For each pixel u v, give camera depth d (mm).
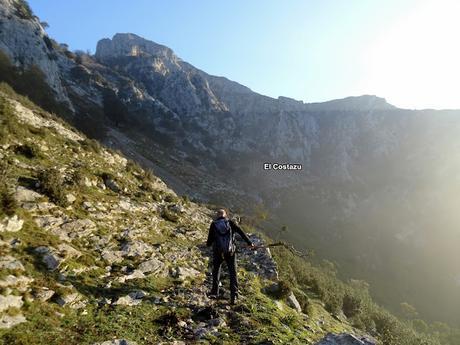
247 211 90938
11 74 64688
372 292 91375
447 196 153375
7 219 9570
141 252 12672
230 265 9656
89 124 80250
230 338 8039
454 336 63344
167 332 7758
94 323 7383
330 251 110750
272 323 9516
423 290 107562
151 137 122875
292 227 117438
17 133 18688
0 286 6969
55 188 13406
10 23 75375
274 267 17500
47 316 7008
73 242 11133
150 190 25125
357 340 7680
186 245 16578
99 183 19422
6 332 6012
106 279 9703
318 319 16453
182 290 10523
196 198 77312
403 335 31781
